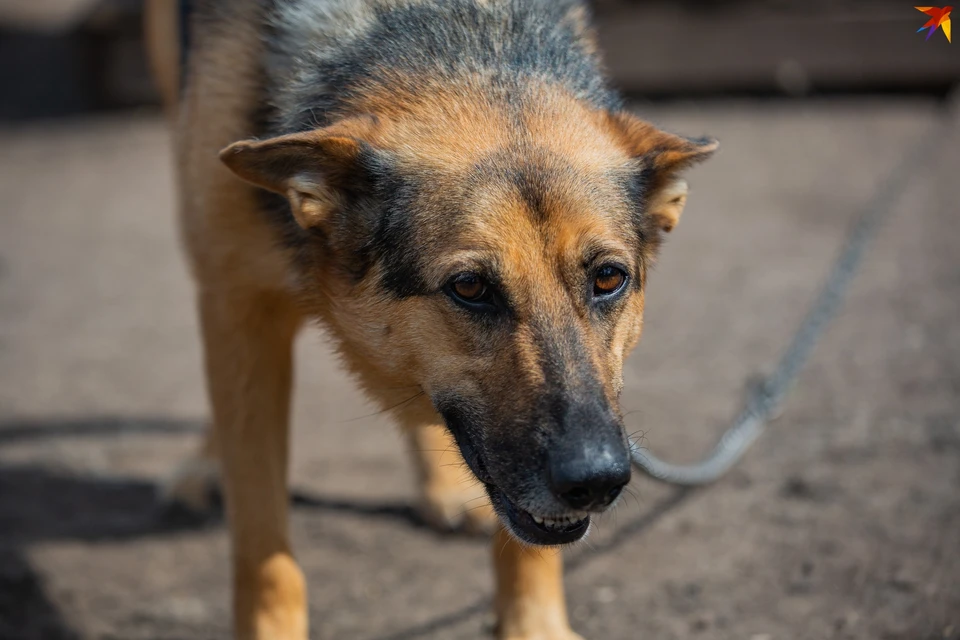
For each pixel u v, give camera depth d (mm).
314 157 3471
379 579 4801
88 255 9594
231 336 3932
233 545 3912
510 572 3994
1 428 6352
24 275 9133
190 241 4121
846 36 12781
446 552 5035
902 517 4855
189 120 4238
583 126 3557
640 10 13031
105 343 7676
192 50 4488
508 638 3998
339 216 3582
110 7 13898
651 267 3773
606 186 3416
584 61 3934
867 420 5863
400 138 3520
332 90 3795
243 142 3354
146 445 6199
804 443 5668
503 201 3279
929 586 4270
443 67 3695
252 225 3842
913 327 7125
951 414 5852
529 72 3705
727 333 7293
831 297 6309
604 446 3020
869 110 12688
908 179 10164
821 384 6379
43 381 7031
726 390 6426
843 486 5180
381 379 3816
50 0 17047
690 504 5211
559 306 3242
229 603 4637
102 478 5836
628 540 4945
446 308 3330
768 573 4543
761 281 8203
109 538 5199
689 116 12766
